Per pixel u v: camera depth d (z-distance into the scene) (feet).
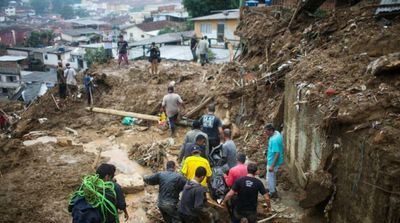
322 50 31.24
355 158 18.47
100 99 45.70
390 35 27.53
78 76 53.21
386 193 16.17
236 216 20.35
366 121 18.84
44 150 33.35
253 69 41.88
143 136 37.06
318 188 20.99
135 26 231.09
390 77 22.15
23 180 27.94
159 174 21.03
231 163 24.03
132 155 32.65
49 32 259.80
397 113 19.03
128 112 41.32
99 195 16.02
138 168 30.50
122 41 55.11
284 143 29.53
